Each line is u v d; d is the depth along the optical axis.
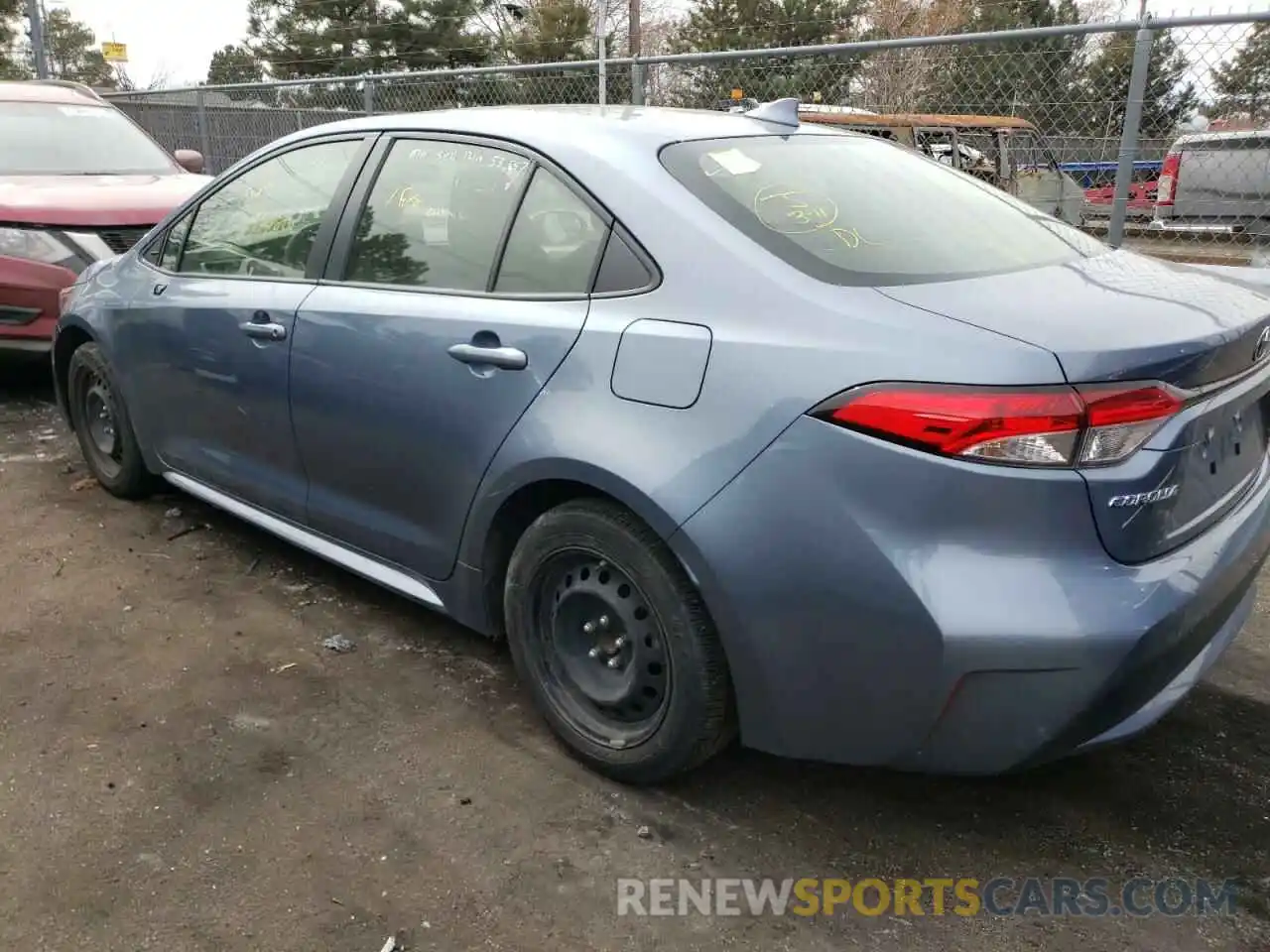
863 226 2.65
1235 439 2.47
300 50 31.53
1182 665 2.26
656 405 2.43
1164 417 2.13
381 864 2.43
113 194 6.32
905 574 2.11
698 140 2.88
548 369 2.65
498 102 10.31
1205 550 2.30
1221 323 2.33
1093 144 6.95
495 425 2.76
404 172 3.25
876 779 2.79
